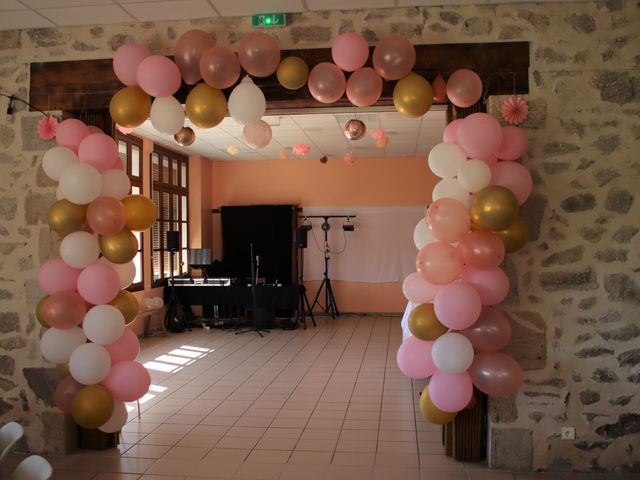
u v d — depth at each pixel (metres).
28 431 4.41
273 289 9.48
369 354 7.75
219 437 4.65
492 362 3.55
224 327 9.93
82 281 3.79
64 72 4.41
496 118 3.96
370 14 4.11
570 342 3.94
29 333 4.43
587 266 3.93
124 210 3.84
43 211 4.43
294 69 3.81
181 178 10.62
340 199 11.45
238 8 4.10
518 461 3.96
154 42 4.35
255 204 11.59
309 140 9.38
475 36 4.00
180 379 6.48
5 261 4.46
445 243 3.56
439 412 3.73
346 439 4.57
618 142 3.90
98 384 3.83
